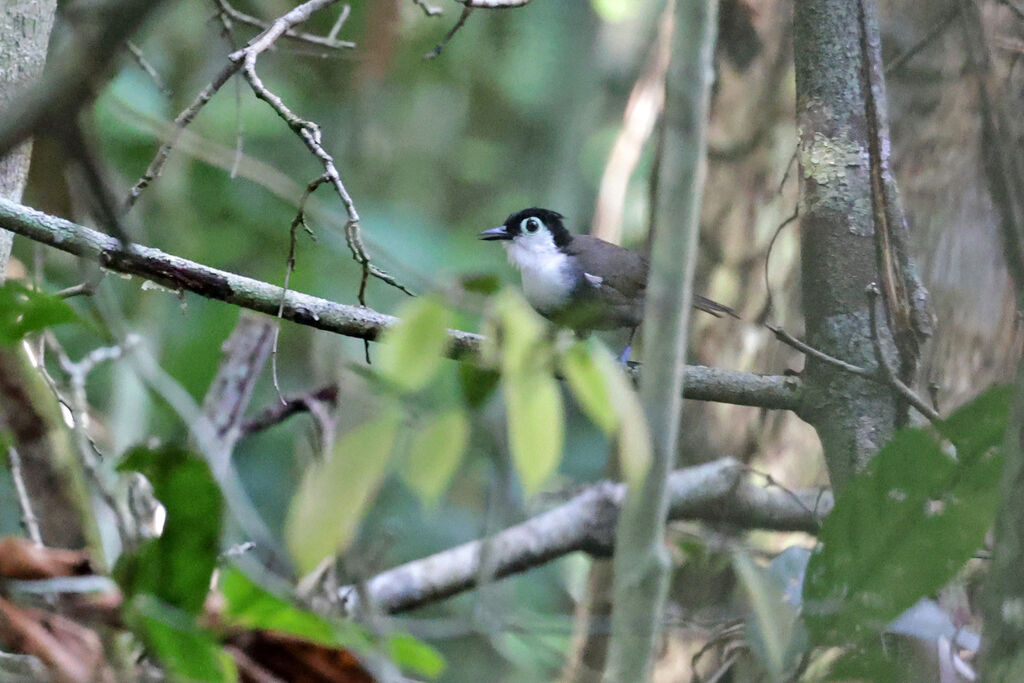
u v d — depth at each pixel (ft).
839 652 19.42
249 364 23.90
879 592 16.80
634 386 24.56
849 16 21.90
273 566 17.28
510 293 11.09
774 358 27.99
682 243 12.28
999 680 12.62
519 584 31.86
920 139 23.54
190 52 39.70
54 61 10.61
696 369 21.89
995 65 21.79
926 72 23.57
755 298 28.37
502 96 52.65
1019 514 12.81
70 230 19.47
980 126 22.74
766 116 28.71
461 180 52.01
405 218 43.29
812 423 21.80
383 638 13.70
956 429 16.98
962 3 20.44
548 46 52.54
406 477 11.02
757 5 28.99
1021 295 19.03
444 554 24.76
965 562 16.71
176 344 28.81
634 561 12.00
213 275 20.18
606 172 35.96
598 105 51.24
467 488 33.53
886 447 16.94
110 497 16.26
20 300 14.98
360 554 18.17
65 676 12.46
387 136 47.29
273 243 37.63
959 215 23.08
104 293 19.76
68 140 10.20
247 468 33.96
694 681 21.40
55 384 21.07
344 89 43.04
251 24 26.66
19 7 20.38
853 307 21.33
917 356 20.85
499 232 36.27
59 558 13.66
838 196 21.65
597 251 35.24
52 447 16.83
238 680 13.89
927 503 16.87
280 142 42.63
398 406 11.02
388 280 19.83
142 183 19.90
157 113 35.99
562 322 20.12
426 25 44.75
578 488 27.53
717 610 24.08
